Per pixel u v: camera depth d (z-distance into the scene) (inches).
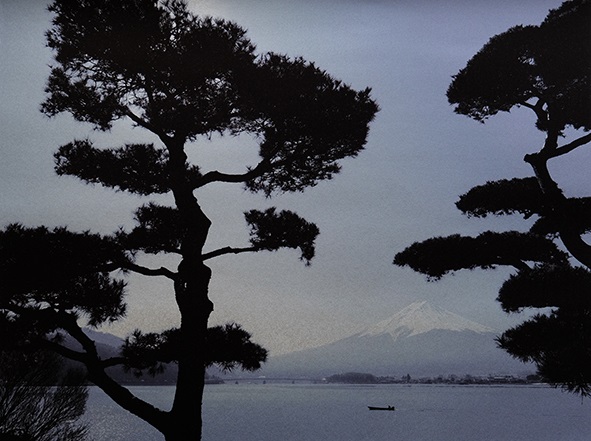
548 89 370.3
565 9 369.4
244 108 405.1
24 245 343.3
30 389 339.9
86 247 357.7
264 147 426.0
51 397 349.7
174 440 378.6
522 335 305.1
